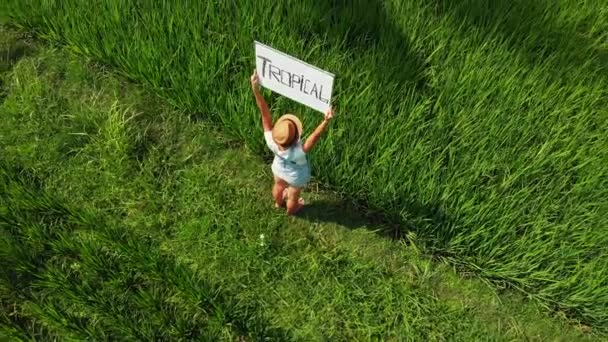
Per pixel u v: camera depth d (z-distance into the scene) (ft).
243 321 13.10
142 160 15.60
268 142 12.55
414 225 14.33
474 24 15.98
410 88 14.94
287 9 15.94
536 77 15.17
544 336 13.42
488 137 14.40
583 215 13.74
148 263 13.42
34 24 17.47
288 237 14.61
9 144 15.62
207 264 14.10
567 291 13.34
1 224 13.83
